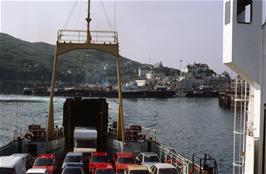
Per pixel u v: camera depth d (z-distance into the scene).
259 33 13.22
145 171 23.69
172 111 173.12
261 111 13.41
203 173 24.06
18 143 32.50
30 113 140.00
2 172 21.59
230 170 47.28
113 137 36.78
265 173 13.41
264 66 13.20
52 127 34.00
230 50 13.22
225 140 80.88
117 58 35.00
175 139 81.94
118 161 27.52
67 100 40.16
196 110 181.88
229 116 150.38
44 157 26.61
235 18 13.11
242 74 13.41
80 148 32.50
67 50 34.47
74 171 23.70
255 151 13.74
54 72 34.56
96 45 34.66
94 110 41.16
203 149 67.44
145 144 33.47
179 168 26.16
